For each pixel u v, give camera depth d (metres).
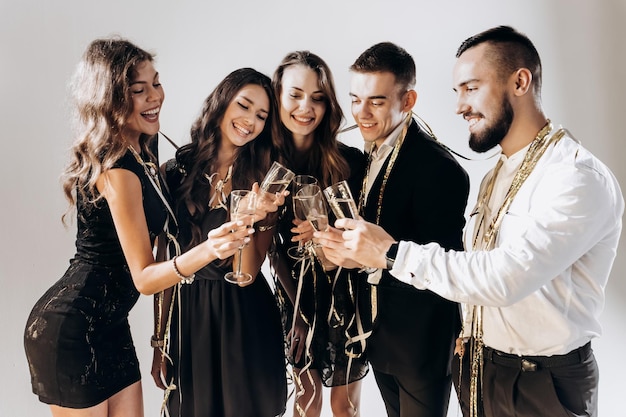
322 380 2.29
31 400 2.48
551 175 1.51
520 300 1.53
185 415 2.18
